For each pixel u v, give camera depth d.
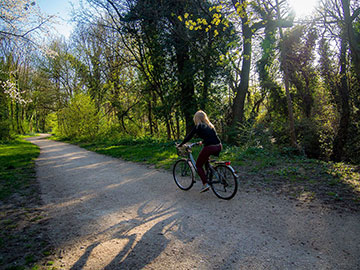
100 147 17.05
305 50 13.91
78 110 24.97
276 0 9.87
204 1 13.26
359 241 2.92
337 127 12.33
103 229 3.55
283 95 18.52
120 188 5.83
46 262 2.72
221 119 16.44
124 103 22.53
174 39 14.94
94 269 2.56
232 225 3.49
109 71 21.94
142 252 2.86
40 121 69.31
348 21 9.38
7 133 26.56
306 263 2.52
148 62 17.23
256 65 18.48
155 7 14.07
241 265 2.53
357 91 11.46
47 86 35.41
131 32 16.11
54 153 14.62
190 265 2.56
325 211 3.83
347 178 5.50
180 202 4.59
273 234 3.18
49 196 5.36
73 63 26.42
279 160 7.95
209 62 14.33
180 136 20.62
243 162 7.89
